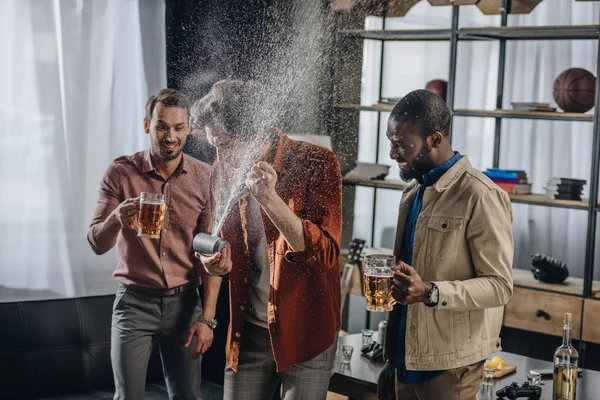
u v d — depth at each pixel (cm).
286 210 196
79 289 344
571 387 208
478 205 195
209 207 267
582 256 470
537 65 488
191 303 269
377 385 229
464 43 508
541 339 372
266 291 214
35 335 293
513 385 227
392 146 207
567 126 486
